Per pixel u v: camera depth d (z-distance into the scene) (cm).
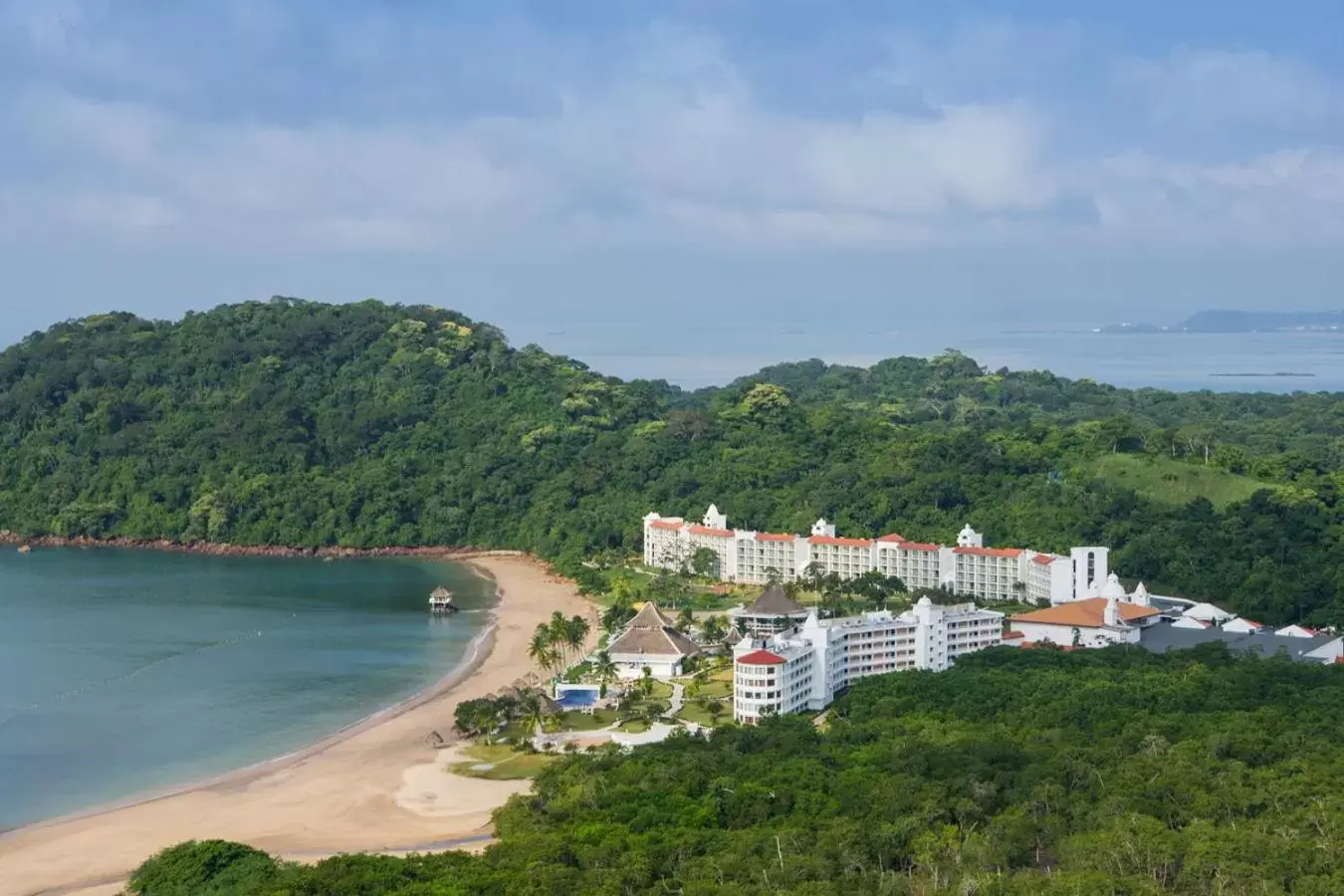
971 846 18638
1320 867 17338
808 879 18050
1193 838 18325
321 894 18425
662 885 18012
